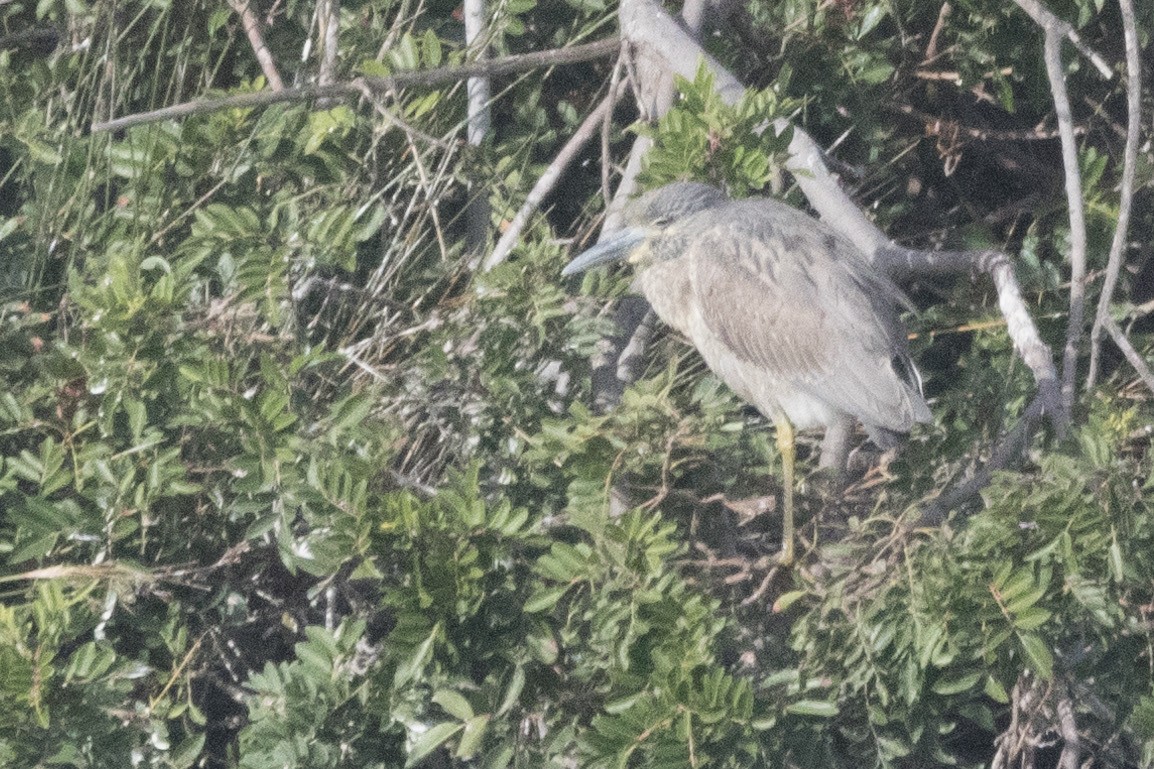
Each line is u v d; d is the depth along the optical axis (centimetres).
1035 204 1380
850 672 948
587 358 1080
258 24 1227
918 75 1328
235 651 1116
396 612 953
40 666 912
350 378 1113
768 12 1314
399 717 929
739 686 866
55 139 1157
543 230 1112
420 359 1084
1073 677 1017
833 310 1090
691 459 1008
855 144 1373
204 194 1152
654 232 1150
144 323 987
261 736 930
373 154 1153
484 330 1045
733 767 889
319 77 1199
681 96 1170
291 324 1076
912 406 1070
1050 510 880
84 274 1101
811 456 1194
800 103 1157
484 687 923
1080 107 1403
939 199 1446
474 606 902
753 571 1027
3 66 1192
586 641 940
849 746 1000
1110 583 906
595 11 1334
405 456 1117
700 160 1123
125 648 1080
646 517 963
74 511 980
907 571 916
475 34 1248
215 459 1054
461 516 911
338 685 938
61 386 1002
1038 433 1002
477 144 1213
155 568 1017
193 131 1120
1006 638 891
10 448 1073
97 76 1192
